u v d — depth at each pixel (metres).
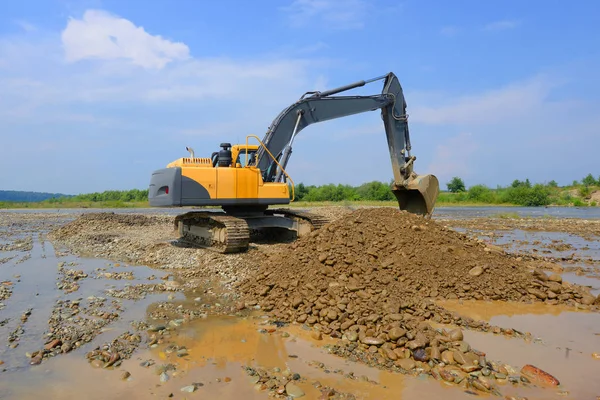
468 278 8.18
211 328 6.20
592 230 20.84
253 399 4.18
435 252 8.75
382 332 5.62
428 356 5.07
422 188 13.28
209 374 4.73
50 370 4.82
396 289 7.38
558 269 10.74
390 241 8.97
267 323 6.43
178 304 7.34
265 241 14.09
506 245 15.30
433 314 6.64
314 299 6.83
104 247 13.58
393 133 14.22
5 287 8.41
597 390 4.41
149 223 20.52
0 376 4.66
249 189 12.10
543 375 4.62
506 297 7.79
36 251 13.28
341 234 9.03
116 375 4.70
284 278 7.85
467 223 24.47
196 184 11.55
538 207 50.91
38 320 6.49
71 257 12.16
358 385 4.47
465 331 6.14
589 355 5.33
